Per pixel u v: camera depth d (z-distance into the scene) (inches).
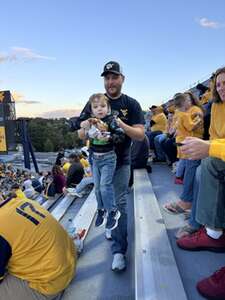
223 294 82.0
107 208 119.0
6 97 1347.2
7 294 97.0
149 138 318.3
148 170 252.2
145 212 140.6
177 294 81.4
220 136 106.7
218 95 106.7
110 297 106.4
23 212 103.3
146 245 108.8
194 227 117.6
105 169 119.1
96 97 116.4
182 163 201.3
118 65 119.9
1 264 93.7
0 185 895.1
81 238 147.3
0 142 1371.8
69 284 115.3
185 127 174.9
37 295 99.3
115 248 124.1
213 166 96.0
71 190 299.4
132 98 124.0
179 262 103.2
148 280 88.0
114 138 115.3
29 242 97.6
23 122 1376.7
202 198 101.9
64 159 705.6
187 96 176.7
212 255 107.1
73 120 131.0
